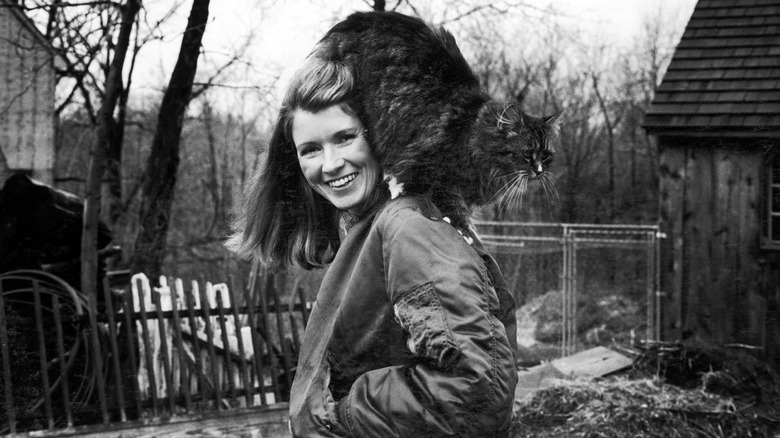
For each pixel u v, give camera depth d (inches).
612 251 490.3
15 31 359.3
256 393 196.2
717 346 270.4
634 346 265.1
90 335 199.2
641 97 558.6
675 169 303.4
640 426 196.7
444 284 52.7
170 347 211.5
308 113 62.4
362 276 57.5
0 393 175.3
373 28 64.3
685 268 303.4
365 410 53.9
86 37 287.9
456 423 50.8
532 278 434.9
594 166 557.9
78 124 434.3
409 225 55.2
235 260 383.6
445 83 65.3
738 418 203.0
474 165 67.9
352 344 58.0
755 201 289.0
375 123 61.6
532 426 201.5
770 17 309.7
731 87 295.0
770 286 289.6
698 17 322.3
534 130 91.4
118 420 194.7
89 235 234.4
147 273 315.3
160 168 319.9
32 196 230.2
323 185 63.9
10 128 388.8
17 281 221.1
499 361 51.8
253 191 72.4
